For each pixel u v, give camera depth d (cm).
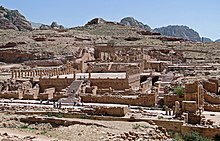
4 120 5797
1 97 8069
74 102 7075
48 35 19762
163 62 12231
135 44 18750
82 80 8681
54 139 4653
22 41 17412
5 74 11525
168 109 6078
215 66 11331
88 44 17912
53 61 14025
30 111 6319
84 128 5188
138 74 9381
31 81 9338
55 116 6041
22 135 4903
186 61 13600
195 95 6344
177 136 5150
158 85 8275
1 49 16338
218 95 7219
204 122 5384
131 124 5400
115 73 10494
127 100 7062
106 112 5997
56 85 8931
